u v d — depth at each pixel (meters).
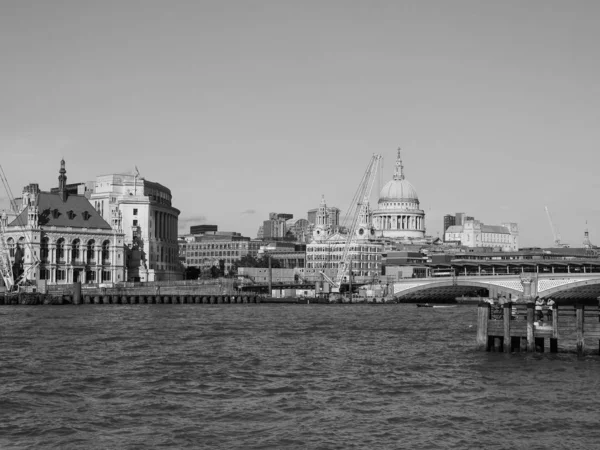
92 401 81.69
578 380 93.00
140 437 68.62
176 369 101.00
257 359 110.56
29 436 68.94
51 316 199.00
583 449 65.81
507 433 70.12
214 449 65.38
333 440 67.75
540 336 108.06
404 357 112.88
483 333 112.50
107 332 148.75
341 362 108.06
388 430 70.88
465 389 88.44
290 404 80.69
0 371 98.38
